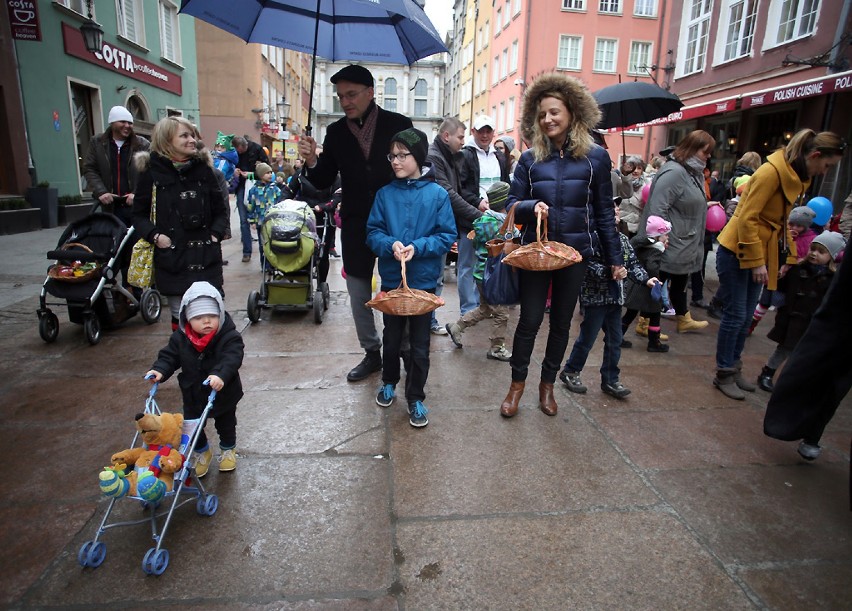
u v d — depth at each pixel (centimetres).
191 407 255
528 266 295
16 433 309
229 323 258
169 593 198
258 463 285
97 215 491
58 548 220
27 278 685
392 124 364
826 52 995
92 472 273
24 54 1116
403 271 296
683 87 1498
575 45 2684
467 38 4291
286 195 744
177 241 386
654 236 447
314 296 534
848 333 248
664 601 201
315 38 357
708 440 322
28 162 1133
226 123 2781
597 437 322
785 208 346
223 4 376
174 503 210
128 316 515
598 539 234
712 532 240
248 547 223
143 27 1593
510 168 659
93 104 1374
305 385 387
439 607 196
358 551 223
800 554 228
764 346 510
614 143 2489
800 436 273
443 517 245
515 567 216
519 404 364
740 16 1262
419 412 326
